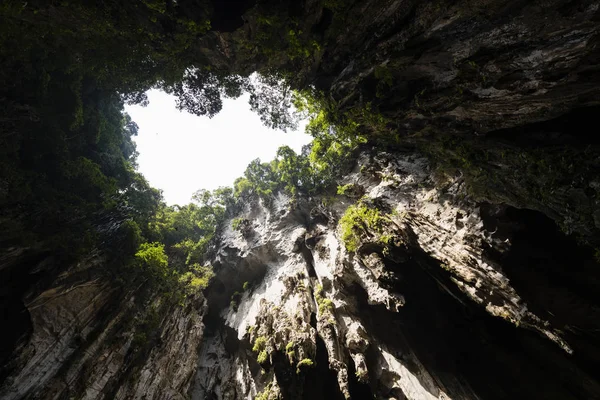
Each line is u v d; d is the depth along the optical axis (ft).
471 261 69.46
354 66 54.29
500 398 82.58
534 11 32.78
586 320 59.31
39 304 66.80
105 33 53.42
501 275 64.80
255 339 105.19
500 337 82.33
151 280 97.30
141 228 107.34
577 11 30.19
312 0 49.42
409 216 86.58
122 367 75.97
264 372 97.19
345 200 124.47
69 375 64.34
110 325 78.28
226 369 115.03
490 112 48.65
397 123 61.77
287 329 96.63
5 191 73.36
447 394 79.97
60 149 90.68
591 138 44.16
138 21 50.93
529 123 50.52
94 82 101.81
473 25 38.47
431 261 84.43
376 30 48.67
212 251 156.87
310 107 74.02
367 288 97.55
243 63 61.31
